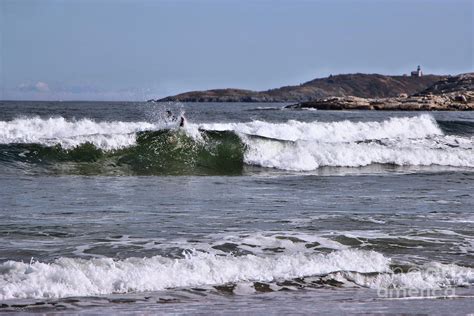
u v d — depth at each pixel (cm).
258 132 14350
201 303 3681
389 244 5178
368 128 15425
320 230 5647
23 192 7644
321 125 15050
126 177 9850
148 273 4106
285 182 9388
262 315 3406
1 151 10619
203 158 11625
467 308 3619
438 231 5688
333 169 11725
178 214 6366
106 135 11406
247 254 4778
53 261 4428
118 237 5234
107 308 3534
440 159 12875
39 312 3428
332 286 4134
